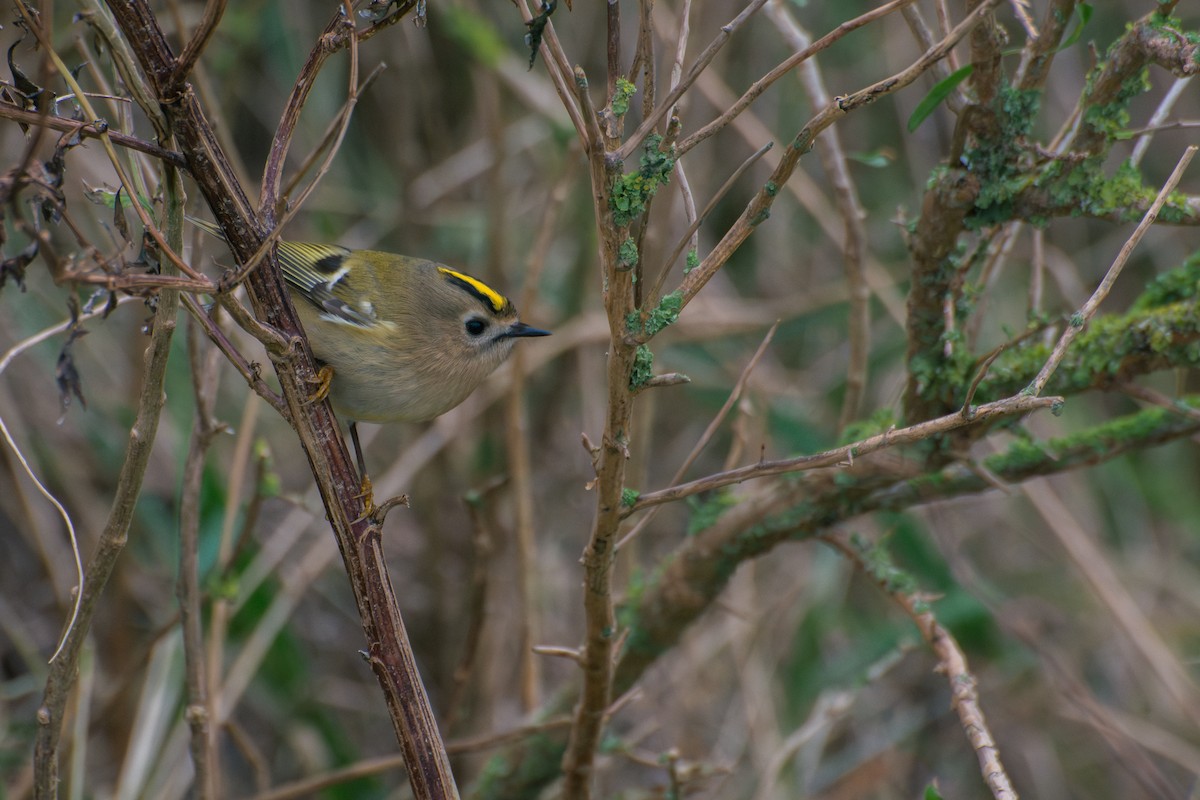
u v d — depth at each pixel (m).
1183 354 5.56
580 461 11.92
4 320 9.82
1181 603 12.15
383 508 4.65
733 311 11.16
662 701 10.80
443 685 10.55
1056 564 12.16
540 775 7.85
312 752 9.89
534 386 11.66
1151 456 13.00
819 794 10.64
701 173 10.84
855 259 7.10
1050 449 6.39
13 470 8.25
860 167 12.52
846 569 11.01
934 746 11.48
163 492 10.24
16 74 4.38
